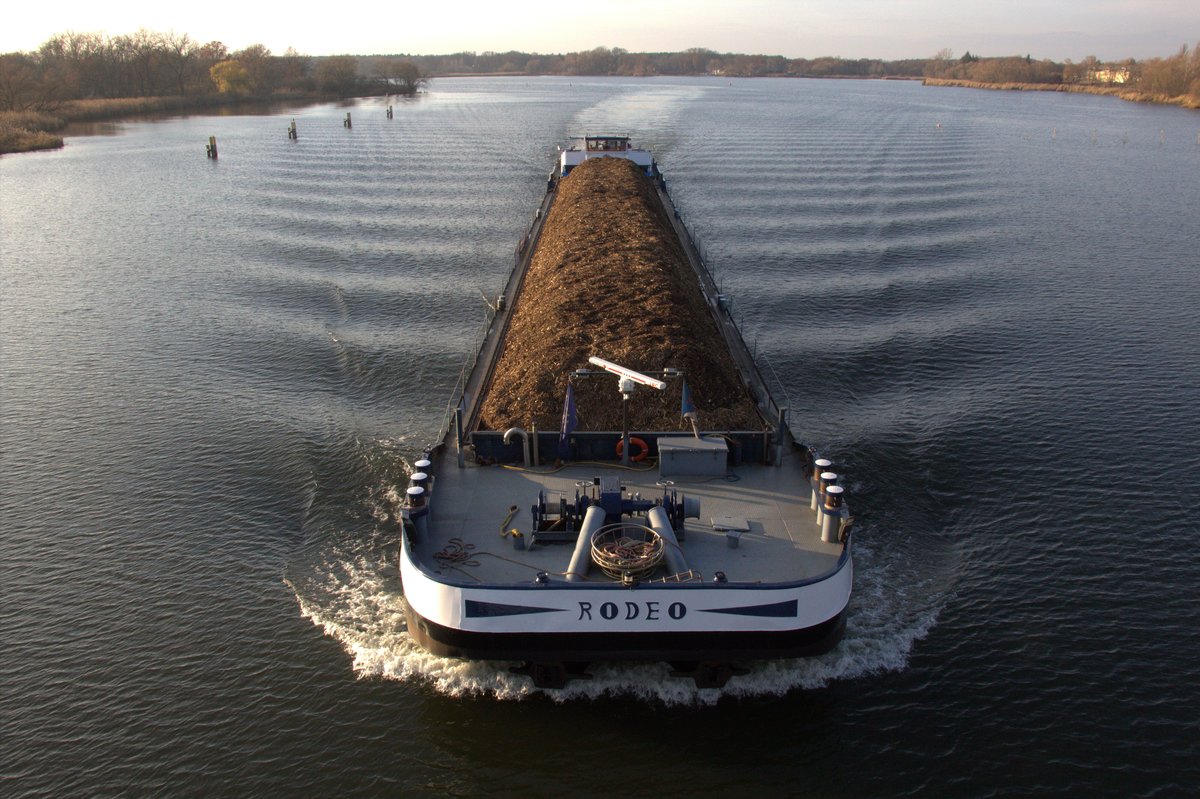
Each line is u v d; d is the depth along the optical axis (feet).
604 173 165.68
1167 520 75.51
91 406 97.66
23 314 129.08
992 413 94.99
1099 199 218.18
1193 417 94.89
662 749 51.11
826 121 442.09
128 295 138.10
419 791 48.52
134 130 399.03
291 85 640.17
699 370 74.79
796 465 66.44
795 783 49.11
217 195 223.10
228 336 119.55
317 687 55.83
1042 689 56.03
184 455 86.43
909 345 114.42
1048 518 75.66
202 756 50.83
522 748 51.13
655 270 98.73
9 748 51.47
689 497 58.13
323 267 152.66
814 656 52.85
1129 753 51.31
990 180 244.83
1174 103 602.44
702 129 391.24
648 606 50.52
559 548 56.24
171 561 69.41
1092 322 124.06
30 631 61.36
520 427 70.08
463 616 51.29
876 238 170.19
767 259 153.99
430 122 433.89
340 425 92.84
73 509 76.84
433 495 62.54
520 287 115.75
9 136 323.16
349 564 68.69
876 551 70.13
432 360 110.52
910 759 50.72
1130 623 62.39
